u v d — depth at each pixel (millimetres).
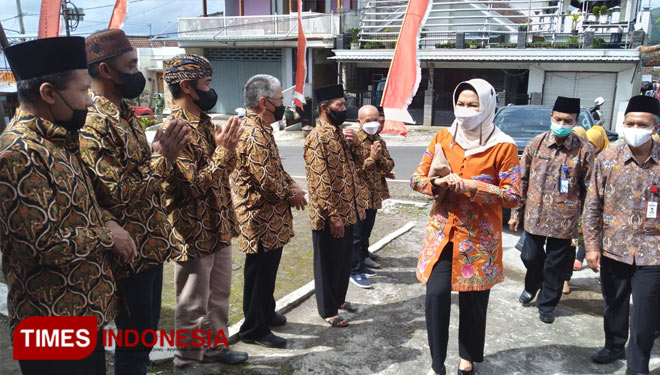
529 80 19062
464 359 3375
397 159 13297
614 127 18375
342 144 4086
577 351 3805
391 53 19875
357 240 4965
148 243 2619
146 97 27250
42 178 1969
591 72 18359
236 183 3545
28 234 1928
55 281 2096
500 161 3150
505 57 18453
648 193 3248
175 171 2891
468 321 3295
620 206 3348
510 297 4766
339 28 22109
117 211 2494
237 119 3016
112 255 2514
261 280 3656
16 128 2010
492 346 3846
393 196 9031
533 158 4363
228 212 3297
